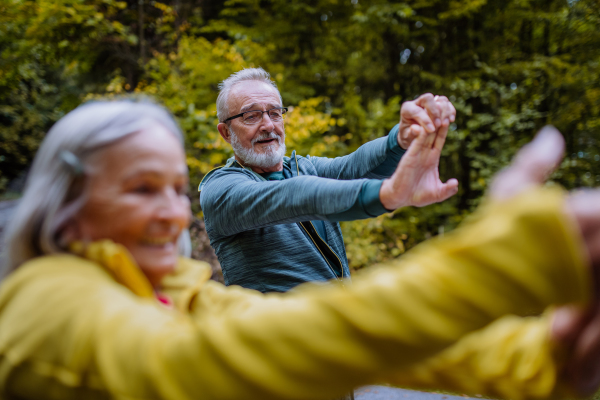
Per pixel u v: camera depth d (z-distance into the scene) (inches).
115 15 318.7
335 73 328.5
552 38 305.1
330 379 14.5
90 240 21.4
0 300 20.1
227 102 81.6
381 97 352.5
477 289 12.8
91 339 17.4
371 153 71.5
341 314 14.3
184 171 22.9
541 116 279.0
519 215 12.7
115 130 20.8
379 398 106.0
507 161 261.7
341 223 215.5
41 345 17.8
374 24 288.8
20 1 255.1
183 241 30.6
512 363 22.5
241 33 299.0
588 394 20.5
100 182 20.9
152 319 18.1
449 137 271.9
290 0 308.3
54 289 18.8
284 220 53.9
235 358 15.1
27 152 526.9
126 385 16.3
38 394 17.7
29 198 21.8
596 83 277.4
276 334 14.9
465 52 307.3
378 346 13.9
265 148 79.7
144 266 22.0
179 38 306.0
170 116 23.4
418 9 310.7
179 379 15.8
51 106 502.6
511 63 304.5
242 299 28.8
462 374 23.9
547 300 12.7
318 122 200.8
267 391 14.8
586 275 12.6
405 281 13.8
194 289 28.0
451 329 13.2
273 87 83.3
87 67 304.2
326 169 80.0
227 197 62.4
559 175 252.2
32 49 278.7
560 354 20.6
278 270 69.6
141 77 320.2
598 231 12.9
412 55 335.6
